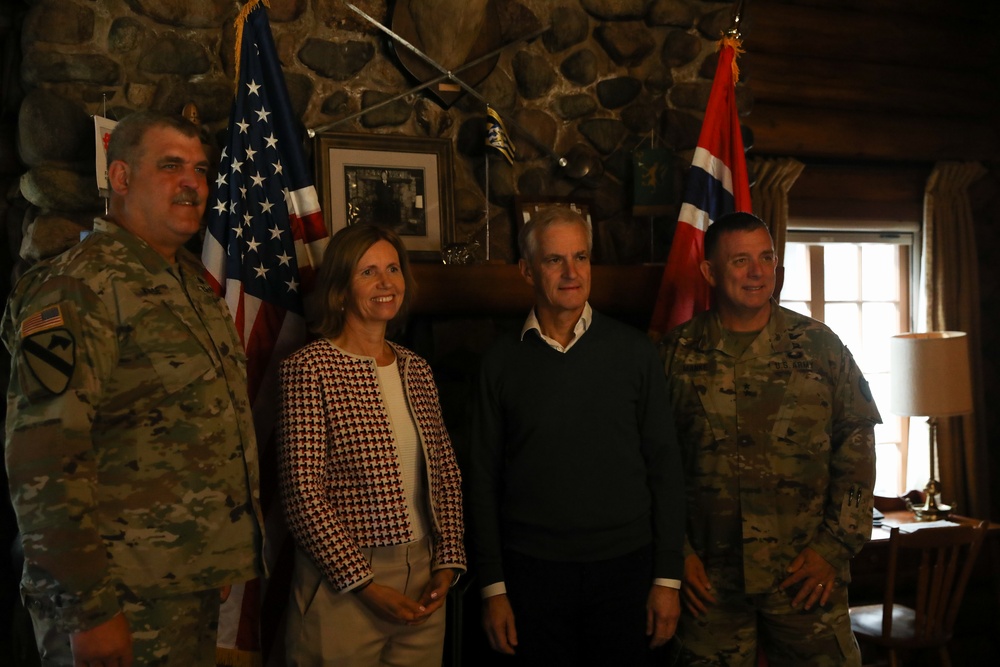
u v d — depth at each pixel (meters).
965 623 3.65
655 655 2.34
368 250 1.99
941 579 2.77
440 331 2.67
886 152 3.71
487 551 2.10
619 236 2.97
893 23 3.78
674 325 2.69
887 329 3.88
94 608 1.39
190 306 1.67
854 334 3.84
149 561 1.54
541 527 2.04
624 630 2.03
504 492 2.14
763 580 2.14
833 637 2.14
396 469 1.91
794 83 3.59
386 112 2.71
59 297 1.47
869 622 2.91
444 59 2.75
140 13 2.44
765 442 2.18
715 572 2.19
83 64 2.37
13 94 2.52
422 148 2.73
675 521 2.10
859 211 3.71
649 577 2.09
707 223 2.75
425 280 2.52
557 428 2.05
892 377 3.33
